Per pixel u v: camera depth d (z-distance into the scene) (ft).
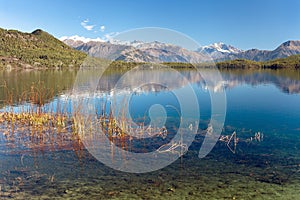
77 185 31.04
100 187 30.66
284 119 69.26
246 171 35.35
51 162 37.63
